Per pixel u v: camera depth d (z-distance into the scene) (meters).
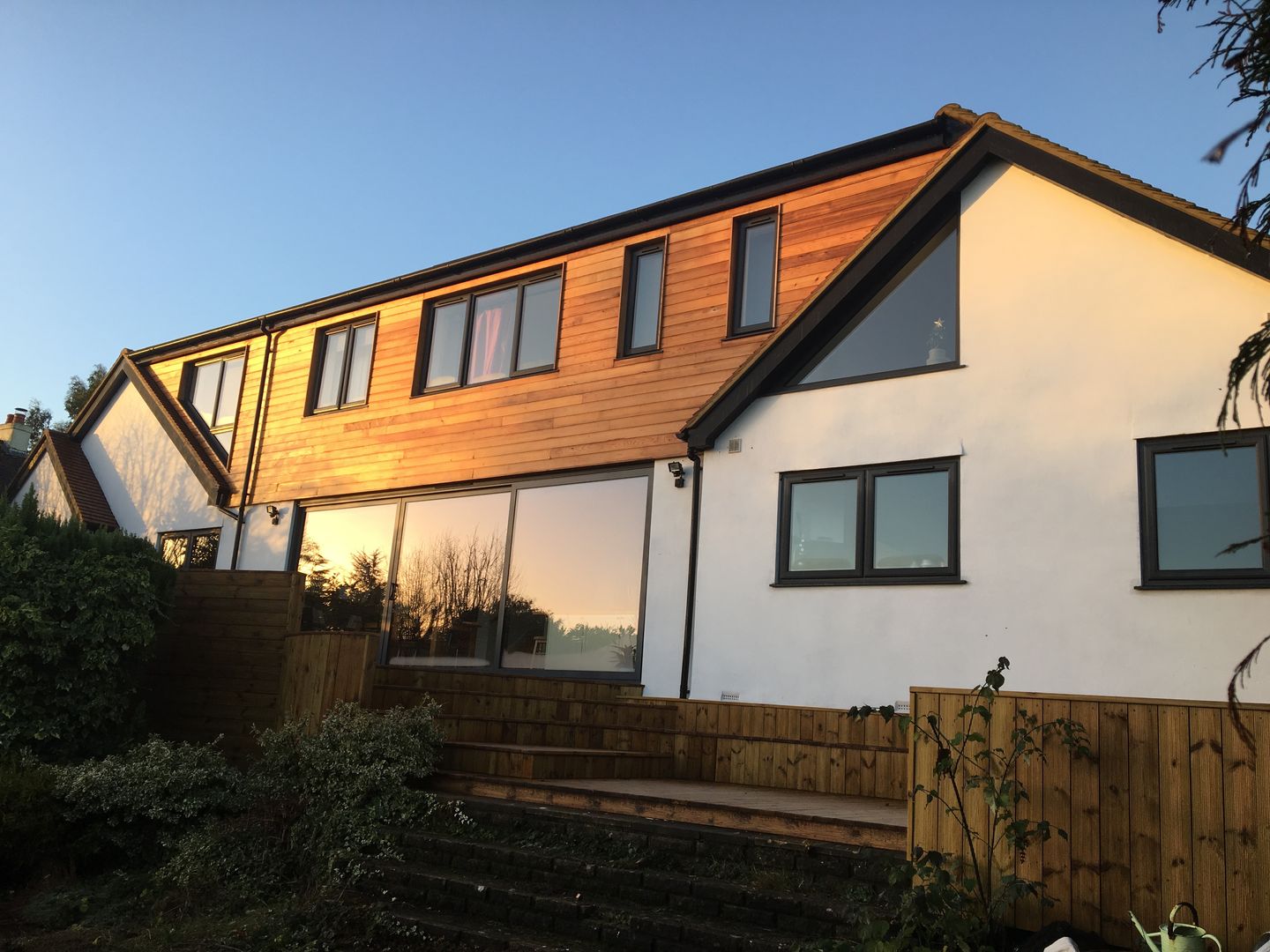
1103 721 4.85
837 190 10.94
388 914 5.90
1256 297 7.92
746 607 10.15
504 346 13.44
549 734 8.97
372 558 14.14
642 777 9.00
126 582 8.91
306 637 9.10
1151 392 8.23
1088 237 8.81
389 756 7.50
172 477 16.92
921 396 9.44
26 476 18.75
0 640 8.19
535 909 5.76
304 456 15.29
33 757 7.95
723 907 5.46
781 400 10.38
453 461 13.35
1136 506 8.13
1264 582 7.52
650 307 12.13
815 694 9.49
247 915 6.20
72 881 7.08
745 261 11.54
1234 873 4.43
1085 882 4.75
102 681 8.74
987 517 8.84
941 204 9.70
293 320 16.06
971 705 5.14
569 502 12.16
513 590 12.38
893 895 5.17
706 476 10.79
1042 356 8.84
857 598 9.44
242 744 9.31
